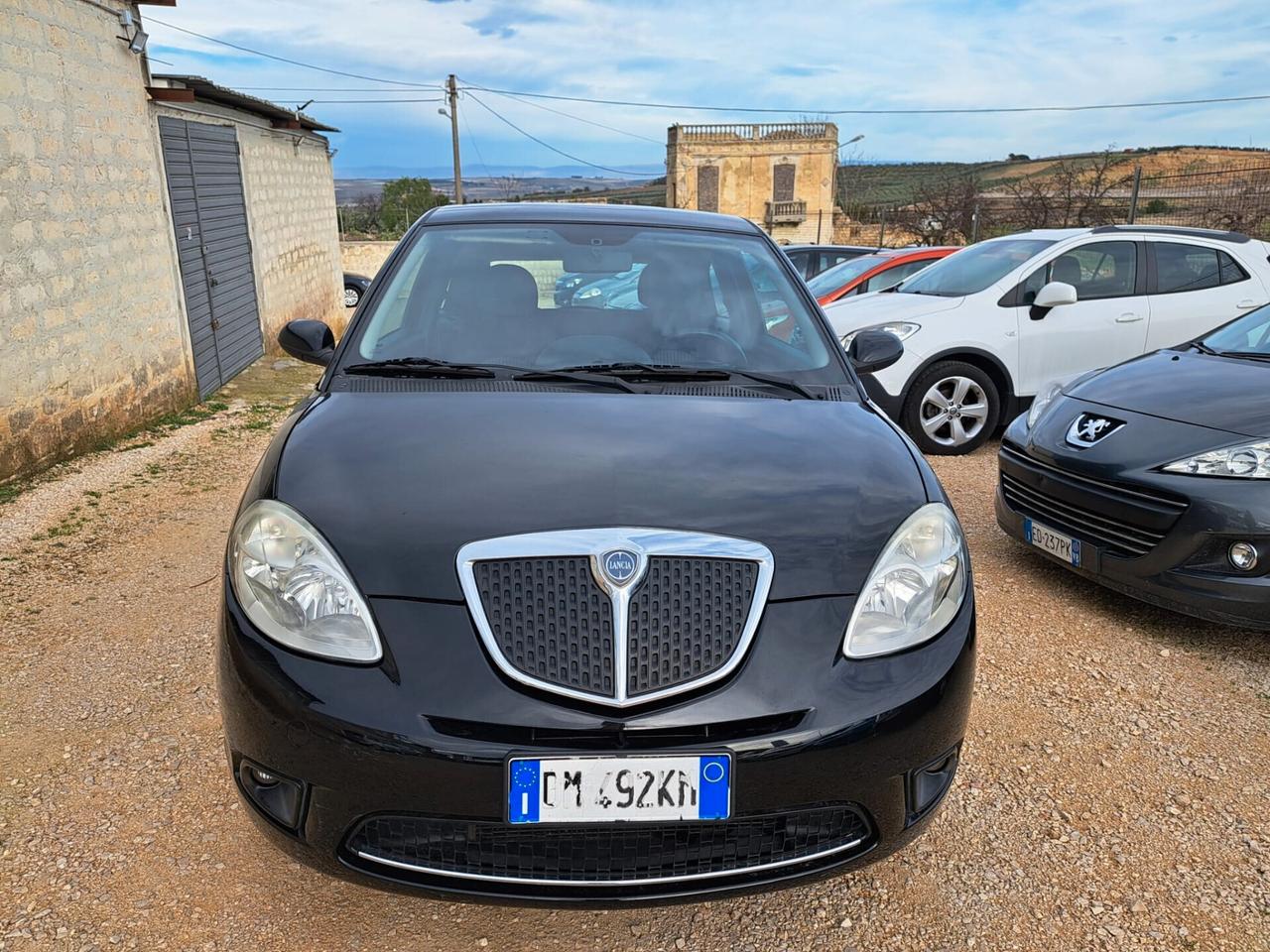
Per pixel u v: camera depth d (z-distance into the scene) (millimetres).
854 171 47312
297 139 13102
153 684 2934
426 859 1706
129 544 4254
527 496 1908
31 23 5438
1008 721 2861
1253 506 3127
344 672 1692
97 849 2162
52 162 5648
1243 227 17234
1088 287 6449
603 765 1624
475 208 3311
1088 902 2080
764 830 1743
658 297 2906
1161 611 3740
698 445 2160
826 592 1817
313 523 1861
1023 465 3988
